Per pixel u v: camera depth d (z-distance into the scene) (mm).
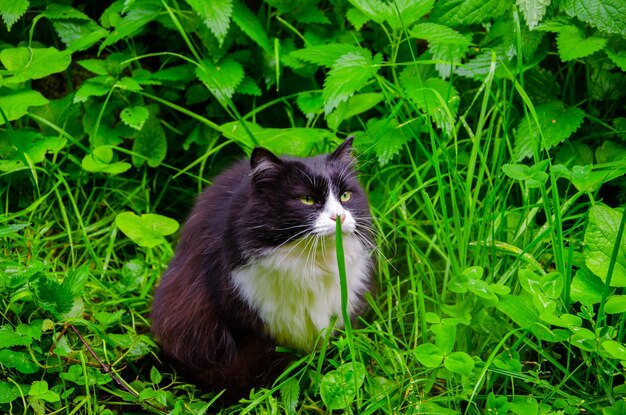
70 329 2643
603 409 2223
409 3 3068
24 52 3160
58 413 2402
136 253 3432
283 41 3629
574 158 3178
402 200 2898
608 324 2664
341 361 2393
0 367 2426
